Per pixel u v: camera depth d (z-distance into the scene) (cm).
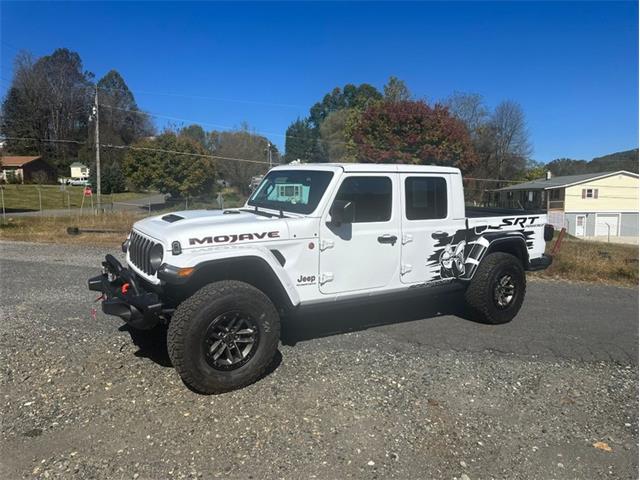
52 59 8812
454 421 366
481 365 474
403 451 325
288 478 294
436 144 4012
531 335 573
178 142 4634
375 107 4228
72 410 366
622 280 955
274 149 5806
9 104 8438
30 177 7525
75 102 8806
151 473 295
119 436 333
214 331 392
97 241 1512
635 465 320
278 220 450
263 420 358
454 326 595
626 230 4922
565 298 778
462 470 308
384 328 580
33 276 871
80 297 704
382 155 3969
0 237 1611
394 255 516
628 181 4881
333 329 570
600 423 373
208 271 423
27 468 296
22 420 350
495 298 594
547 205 5084
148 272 432
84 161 8112
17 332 534
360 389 412
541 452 331
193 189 4666
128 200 5425
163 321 443
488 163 6162
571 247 1586
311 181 493
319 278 469
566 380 447
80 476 290
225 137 5556
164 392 398
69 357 465
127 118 8744
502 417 375
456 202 567
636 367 485
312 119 9450
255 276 448
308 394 400
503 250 630
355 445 330
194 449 320
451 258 564
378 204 503
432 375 446
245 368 405
